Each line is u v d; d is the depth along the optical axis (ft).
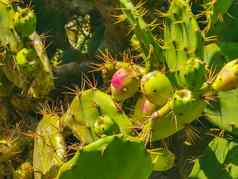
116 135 3.04
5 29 4.02
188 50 3.47
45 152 3.76
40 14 5.05
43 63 4.04
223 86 3.21
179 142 4.07
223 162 3.65
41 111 3.99
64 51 4.93
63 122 3.70
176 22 3.50
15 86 4.21
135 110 3.49
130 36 4.33
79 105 3.53
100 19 5.20
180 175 4.10
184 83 3.21
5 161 3.97
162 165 3.39
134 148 3.06
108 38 4.44
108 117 3.40
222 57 3.85
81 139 3.56
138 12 3.63
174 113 3.14
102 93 3.49
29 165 3.97
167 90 3.24
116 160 3.06
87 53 4.81
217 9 3.72
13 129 4.11
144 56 3.61
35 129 4.06
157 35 4.21
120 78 3.44
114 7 4.23
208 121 4.05
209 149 3.70
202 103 3.16
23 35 3.99
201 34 3.47
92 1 4.55
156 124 3.18
